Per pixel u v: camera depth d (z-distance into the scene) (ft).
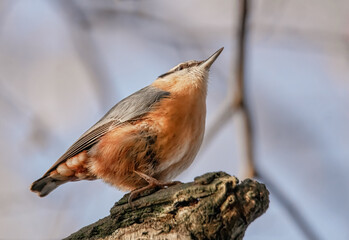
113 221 21.80
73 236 22.18
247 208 20.02
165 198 20.85
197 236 20.07
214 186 20.22
